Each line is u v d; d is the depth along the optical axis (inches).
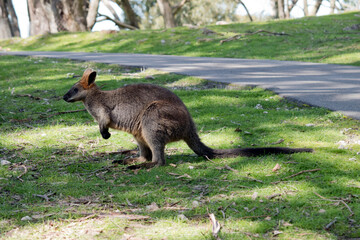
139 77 434.9
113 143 236.8
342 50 611.2
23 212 142.7
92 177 182.9
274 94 335.9
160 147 190.9
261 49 673.6
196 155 211.0
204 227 129.1
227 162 194.1
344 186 156.6
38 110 315.9
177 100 194.5
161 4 1283.2
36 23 1180.5
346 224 127.5
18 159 207.9
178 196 155.6
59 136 247.8
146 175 180.7
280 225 128.6
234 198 150.6
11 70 494.3
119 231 127.3
